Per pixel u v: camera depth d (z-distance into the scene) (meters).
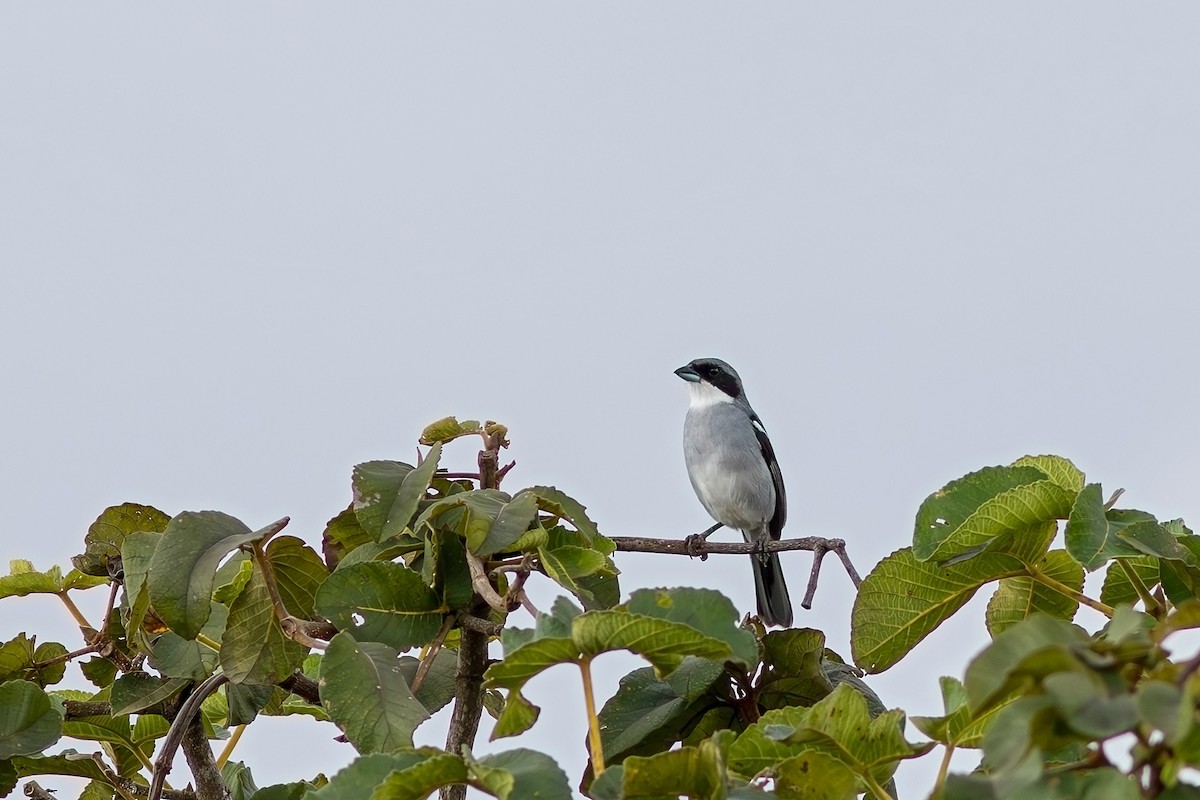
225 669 7.30
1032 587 7.18
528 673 4.81
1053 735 3.61
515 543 6.96
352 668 6.38
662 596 4.85
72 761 7.85
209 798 8.12
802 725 5.11
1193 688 3.45
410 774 4.41
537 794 4.33
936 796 3.94
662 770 4.58
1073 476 6.94
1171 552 6.16
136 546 7.37
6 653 8.27
